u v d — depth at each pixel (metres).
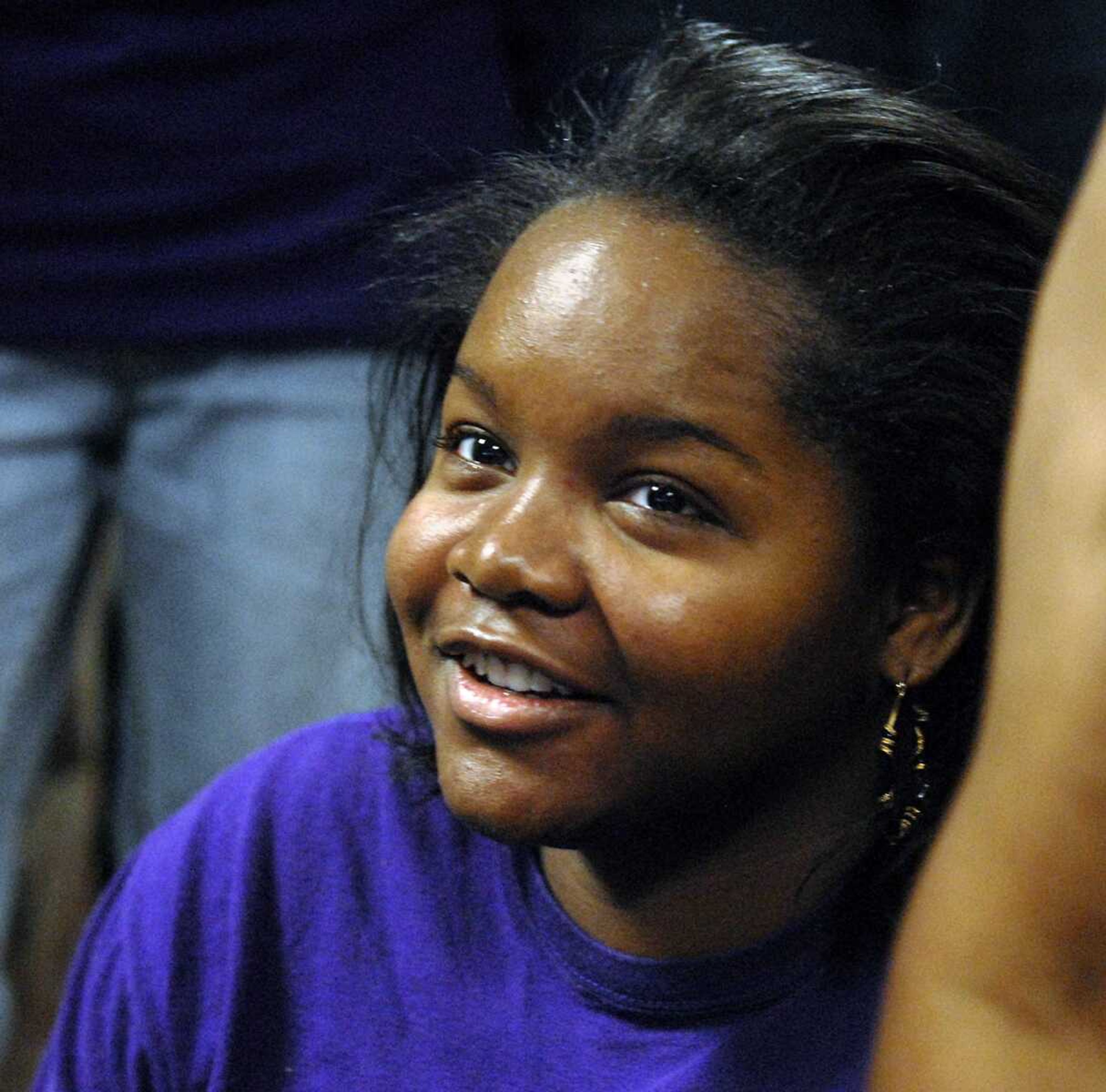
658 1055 2.38
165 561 5.11
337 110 4.62
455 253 2.63
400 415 3.37
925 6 4.90
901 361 2.15
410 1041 2.56
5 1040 5.79
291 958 2.69
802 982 2.36
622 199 2.20
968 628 2.28
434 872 2.63
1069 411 1.09
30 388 4.96
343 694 4.96
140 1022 2.76
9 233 4.80
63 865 6.90
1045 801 1.08
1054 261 1.12
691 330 2.09
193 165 4.69
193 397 4.95
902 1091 1.18
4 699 5.26
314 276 4.76
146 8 4.56
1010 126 4.95
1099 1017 1.12
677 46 2.47
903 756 2.33
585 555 2.09
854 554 2.17
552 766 2.15
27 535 5.10
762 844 2.33
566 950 2.46
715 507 2.09
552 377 2.09
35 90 4.64
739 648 2.10
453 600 2.19
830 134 2.21
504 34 4.62
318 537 4.91
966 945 1.15
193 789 5.21
